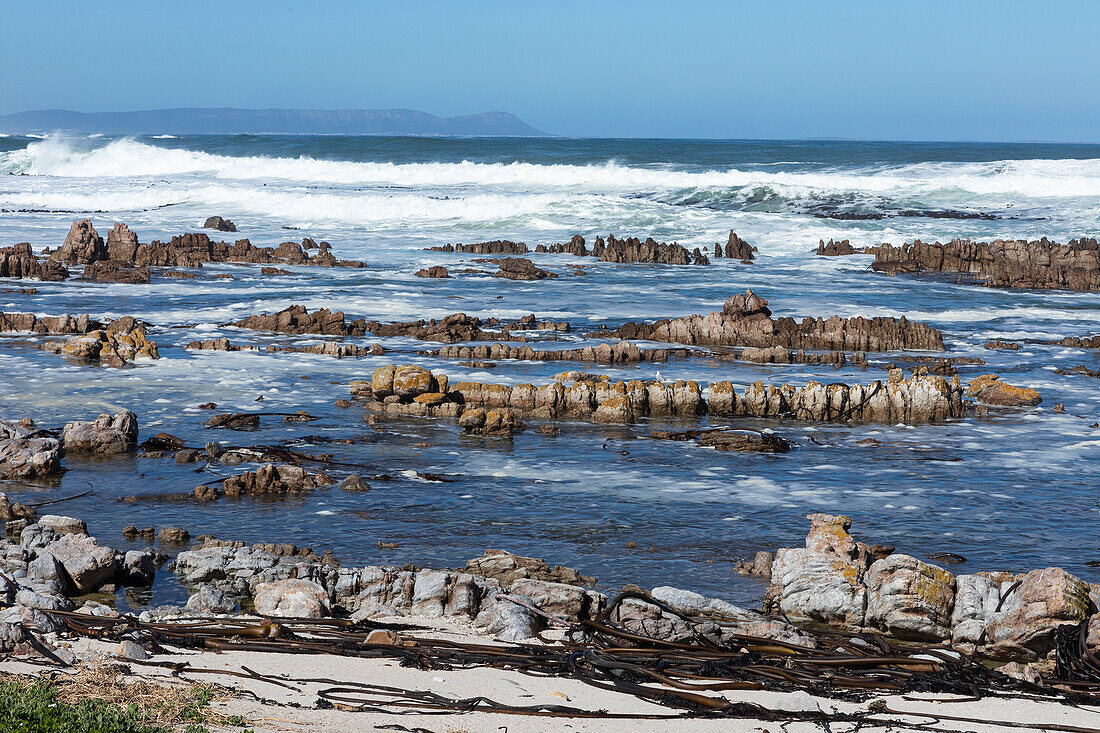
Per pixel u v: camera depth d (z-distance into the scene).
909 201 80.06
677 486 18.84
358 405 24.66
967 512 17.59
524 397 24.53
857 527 16.70
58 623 10.98
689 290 46.16
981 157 140.25
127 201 76.50
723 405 25.05
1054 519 17.27
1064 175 91.19
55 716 8.09
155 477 18.64
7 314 33.16
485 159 124.62
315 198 72.56
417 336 34.50
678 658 10.73
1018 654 11.71
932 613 12.37
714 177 97.06
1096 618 11.27
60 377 26.50
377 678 9.95
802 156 138.75
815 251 59.75
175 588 13.41
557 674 10.25
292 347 31.53
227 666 10.12
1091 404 26.69
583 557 15.10
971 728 9.23
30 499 17.20
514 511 17.17
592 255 57.34
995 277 49.62
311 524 16.28
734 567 14.80
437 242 61.16
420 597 12.61
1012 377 30.08
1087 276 49.19
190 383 26.39
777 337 34.69
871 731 9.11
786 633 11.73
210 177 106.50
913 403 24.84
